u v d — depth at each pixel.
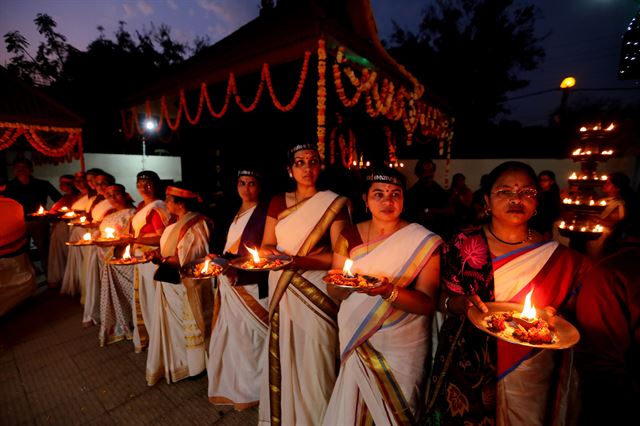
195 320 2.98
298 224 2.24
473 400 1.51
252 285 2.61
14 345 3.80
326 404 2.24
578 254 1.46
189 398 2.83
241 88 6.45
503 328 1.31
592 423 1.38
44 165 8.66
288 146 7.34
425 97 7.18
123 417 2.63
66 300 5.19
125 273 3.76
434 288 1.68
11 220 4.53
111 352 3.60
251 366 2.69
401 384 1.69
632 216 1.37
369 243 1.79
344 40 3.69
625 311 1.29
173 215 3.08
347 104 4.05
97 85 13.68
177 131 9.27
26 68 13.27
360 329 1.77
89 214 4.74
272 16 4.05
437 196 5.66
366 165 9.18
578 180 3.16
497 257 1.50
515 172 1.42
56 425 2.57
